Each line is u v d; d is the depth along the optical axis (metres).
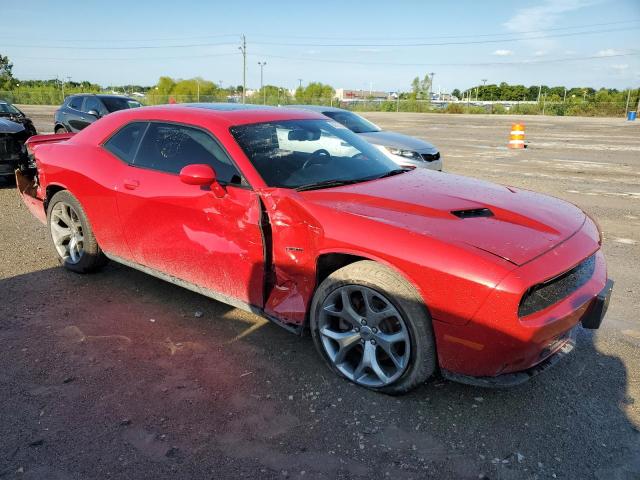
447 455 2.47
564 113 46.66
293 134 3.86
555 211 3.24
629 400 2.90
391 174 3.86
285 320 3.26
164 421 2.72
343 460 2.44
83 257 4.59
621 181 9.93
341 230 2.86
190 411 2.80
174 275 3.88
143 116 4.17
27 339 3.57
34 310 4.02
